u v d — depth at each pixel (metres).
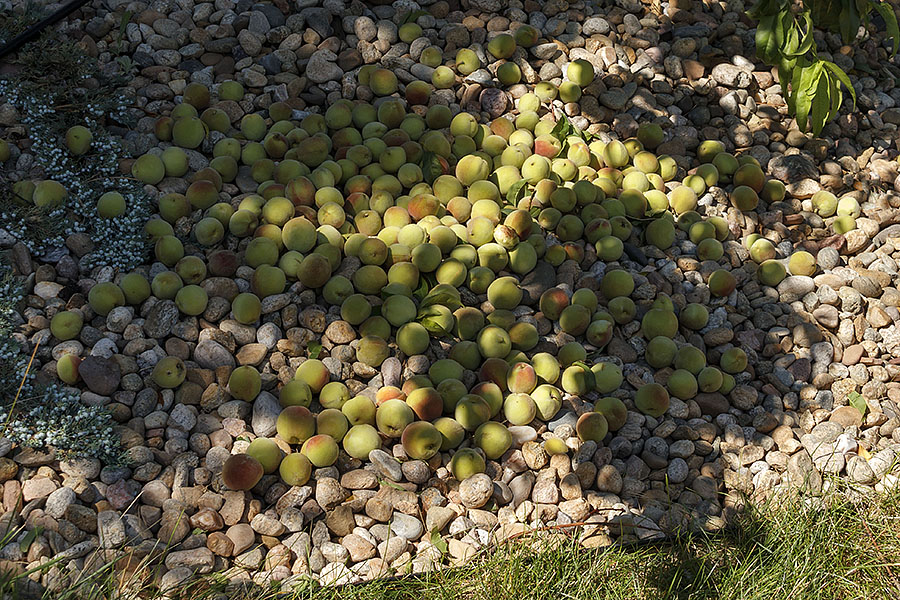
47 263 3.10
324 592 2.40
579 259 3.41
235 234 3.28
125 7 3.91
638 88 4.11
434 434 2.69
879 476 2.85
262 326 3.04
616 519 2.65
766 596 2.47
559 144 3.78
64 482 2.53
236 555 2.49
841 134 4.15
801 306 3.38
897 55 4.60
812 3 4.13
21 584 2.27
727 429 2.96
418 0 4.19
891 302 3.41
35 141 3.28
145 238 3.16
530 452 2.76
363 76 3.89
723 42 4.33
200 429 2.77
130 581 2.35
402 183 3.56
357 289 3.18
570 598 2.43
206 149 3.56
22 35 3.54
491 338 3.01
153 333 2.96
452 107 3.90
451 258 3.27
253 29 3.96
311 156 3.54
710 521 2.69
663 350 3.08
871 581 2.54
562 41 4.18
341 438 2.79
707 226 3.55
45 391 2.69
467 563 2.51
